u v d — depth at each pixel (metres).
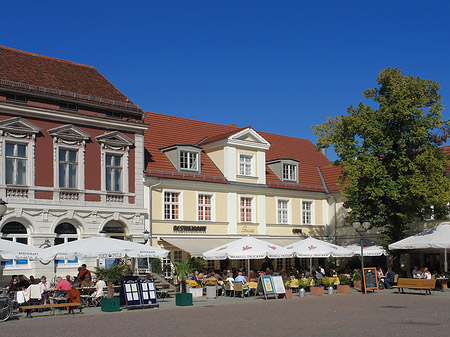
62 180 32.88
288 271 45.75
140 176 36.34
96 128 34.31
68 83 34.81
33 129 31.53
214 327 17.92
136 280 25.62
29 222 31.20
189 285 32.44
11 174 30.95
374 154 39.34
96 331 17.33
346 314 21.50
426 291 32.53
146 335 16.19
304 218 47.09
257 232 43.16
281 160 45.81
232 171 42.00
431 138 38.53
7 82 30.67
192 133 45.38
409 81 39.00
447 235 35.59
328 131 40.59
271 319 20.08
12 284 27.27
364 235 45.78
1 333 17.20
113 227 35.06
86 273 28.97
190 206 39.44
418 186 36.72
